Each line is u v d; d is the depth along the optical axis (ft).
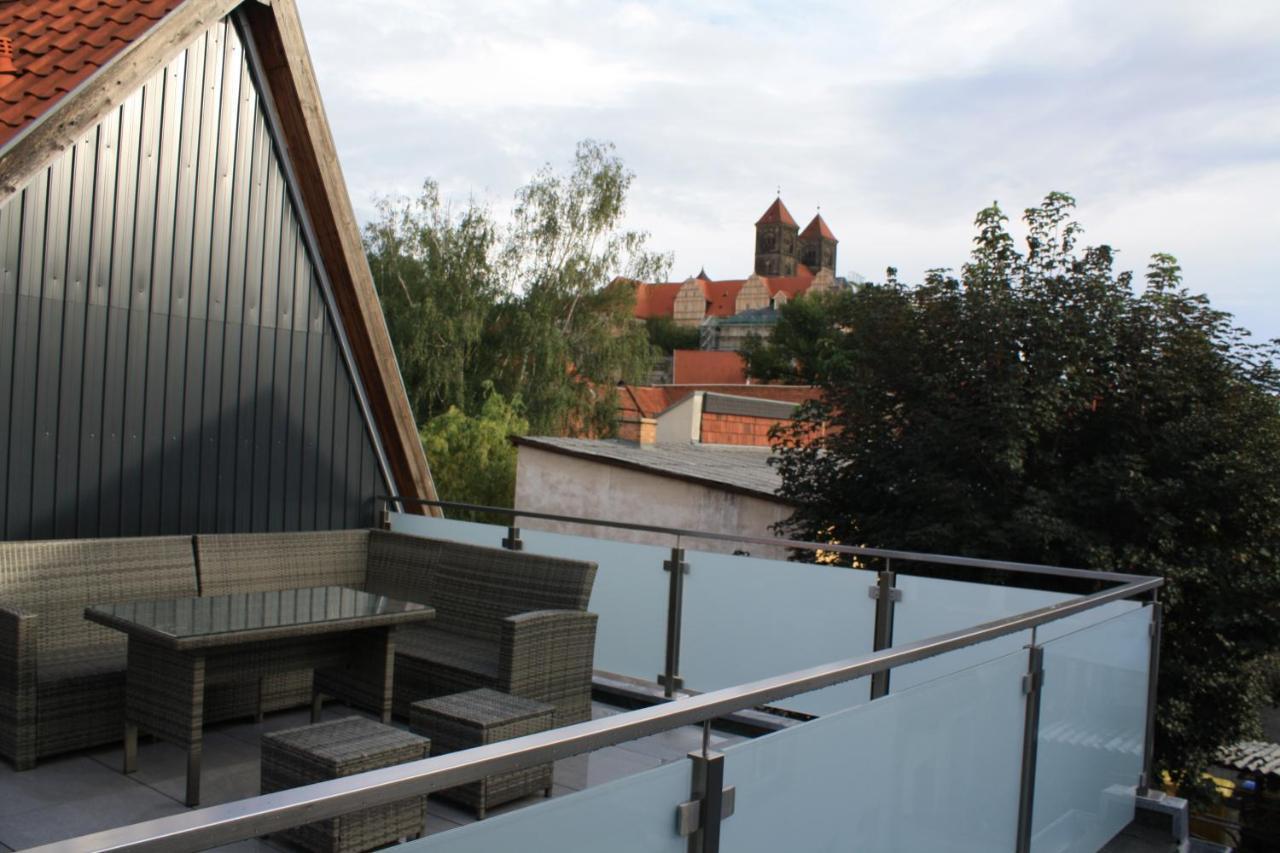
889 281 45.21
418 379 89.25
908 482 39.91
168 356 19.84
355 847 10.15
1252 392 38.11
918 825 9.37
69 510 18.20
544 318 93.30
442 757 5.05
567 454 57.77
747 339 232.53
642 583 19.15
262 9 20.71
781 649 17.26
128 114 18.88
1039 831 11.91
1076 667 12.86
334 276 23.11
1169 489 36.32
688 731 17.39
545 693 14.37
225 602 14.17
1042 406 37.47
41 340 17.65
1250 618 35.65
